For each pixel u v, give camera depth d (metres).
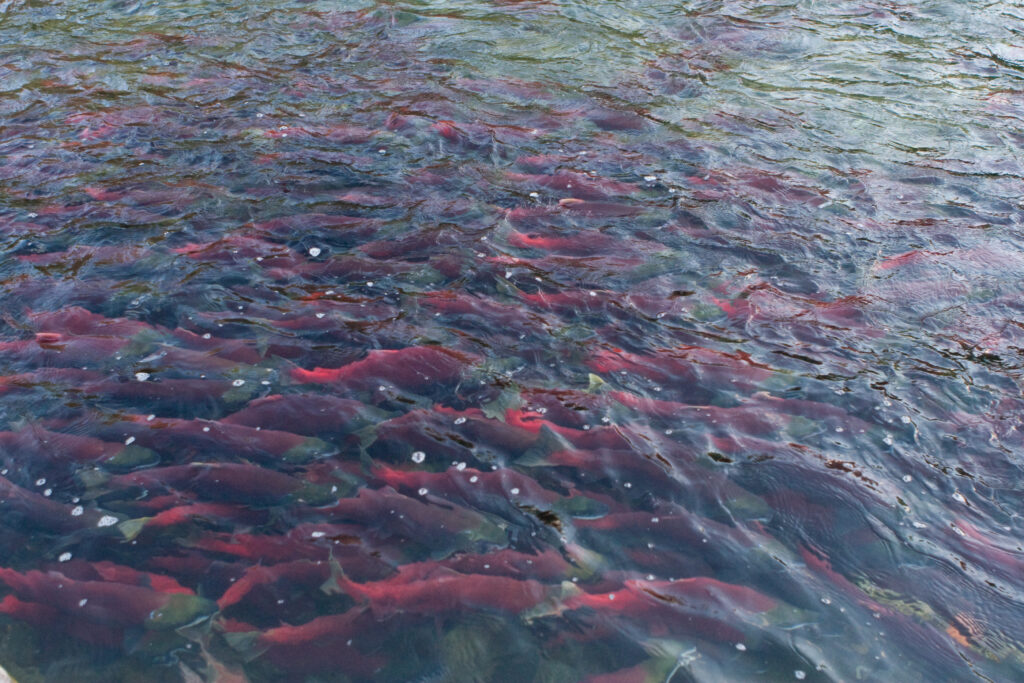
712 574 1.94
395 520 2.04
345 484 2.13
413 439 2.26
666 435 2.29
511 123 3.97
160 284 2.83
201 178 3.47
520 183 3.47
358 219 3.20
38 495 2.10
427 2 5.55
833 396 2.43
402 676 1.75
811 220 3.27
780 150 3.78
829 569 1.96
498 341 2.62
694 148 3.78
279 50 4.77
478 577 1.92
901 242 3.14
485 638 1.81
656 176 3.55
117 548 1.98
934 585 1.94
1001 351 2.62
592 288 2.88
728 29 5.12
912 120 4.07
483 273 2.92
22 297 2.75
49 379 2.44
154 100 4.15
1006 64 4.65
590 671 1.76
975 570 1.97
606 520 2.06
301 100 4.16
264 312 2.71
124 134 3.81
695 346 2.62
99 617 1.84
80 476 2.15
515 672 1.76
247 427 2.28
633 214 3.28
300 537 2.00
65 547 1.98
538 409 2.37
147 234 3.10
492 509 2.08
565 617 1.85
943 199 3.44
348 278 2.88
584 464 2.20
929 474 2.20
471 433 2.29
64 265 2.91
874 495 2.14
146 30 5.05
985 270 2.98
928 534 2.05
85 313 2.67
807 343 2.64
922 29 5.10
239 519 2.04
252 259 2.96
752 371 2.52
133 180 3.45
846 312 2.77
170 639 1.81
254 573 1.93
